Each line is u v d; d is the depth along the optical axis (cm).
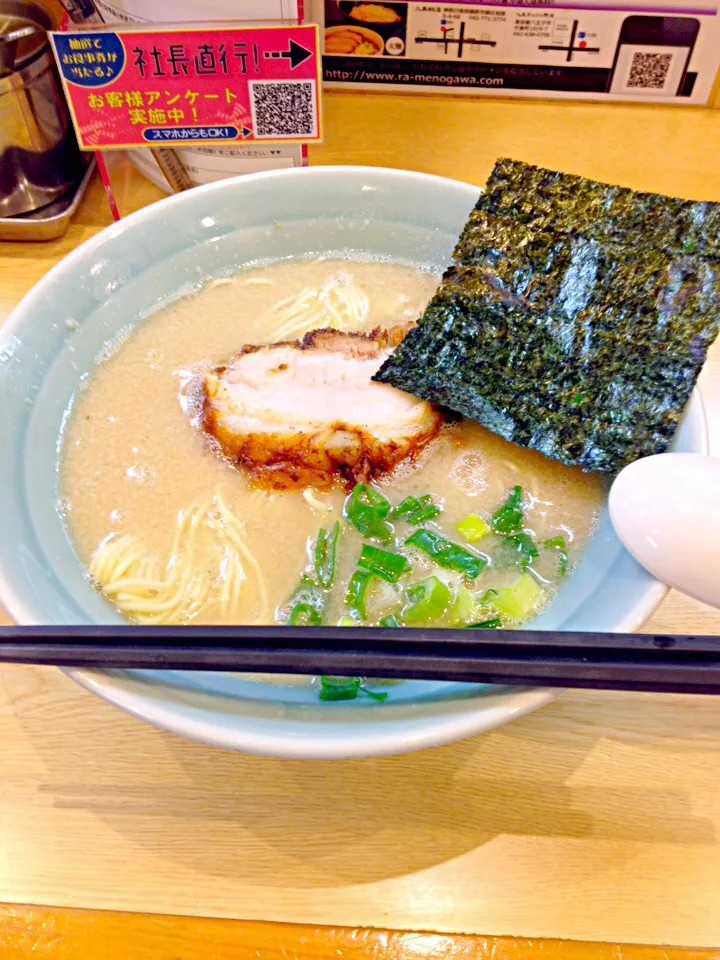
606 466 25
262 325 32
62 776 22
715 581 21
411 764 23
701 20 38
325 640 19
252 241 33
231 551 26
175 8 30
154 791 22
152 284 31
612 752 23
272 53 28
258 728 18
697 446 23
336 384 29
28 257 36
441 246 33
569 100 43
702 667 18
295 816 22
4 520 23
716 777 22
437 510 27
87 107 29
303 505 27
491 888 21
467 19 39
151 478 27
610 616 21
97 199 39
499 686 19
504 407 26
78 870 21
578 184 26
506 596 24
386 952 20
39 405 27
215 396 29
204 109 30
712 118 42
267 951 20
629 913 20
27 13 35
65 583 24
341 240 33
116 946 20
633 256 25
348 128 41
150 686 19
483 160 39
